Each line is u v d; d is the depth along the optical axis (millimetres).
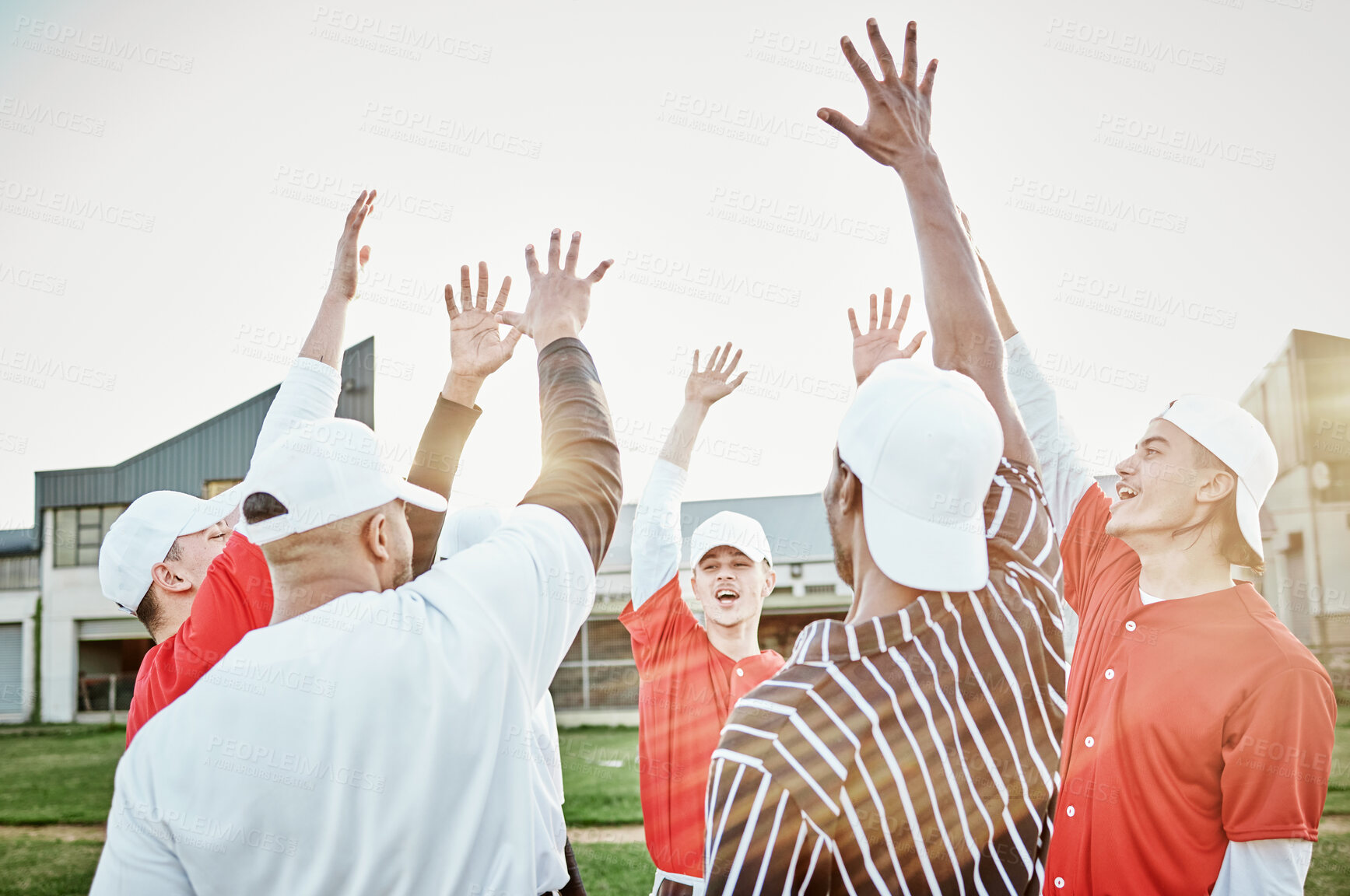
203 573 2518
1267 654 2293
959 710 1449
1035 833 1480
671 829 2812
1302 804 2189
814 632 1499
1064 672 1561
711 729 2848
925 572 1479
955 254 1736
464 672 1324
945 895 1414
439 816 1294
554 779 2076
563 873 1605
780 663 2959
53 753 10469
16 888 5535
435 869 1294
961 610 1477
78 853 6289
